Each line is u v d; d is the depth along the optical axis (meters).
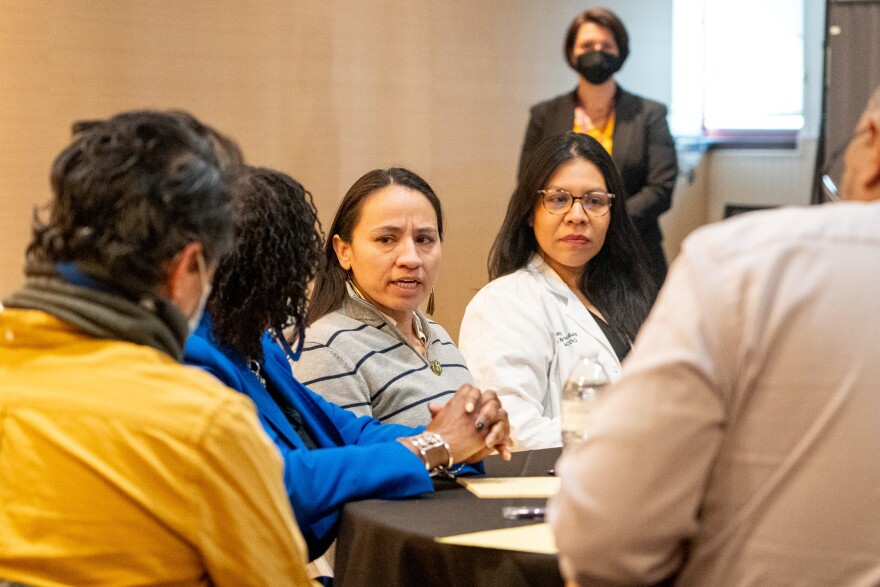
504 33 5.49
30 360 1.22
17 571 1.17
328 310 2.43
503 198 5.58
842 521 0.98
